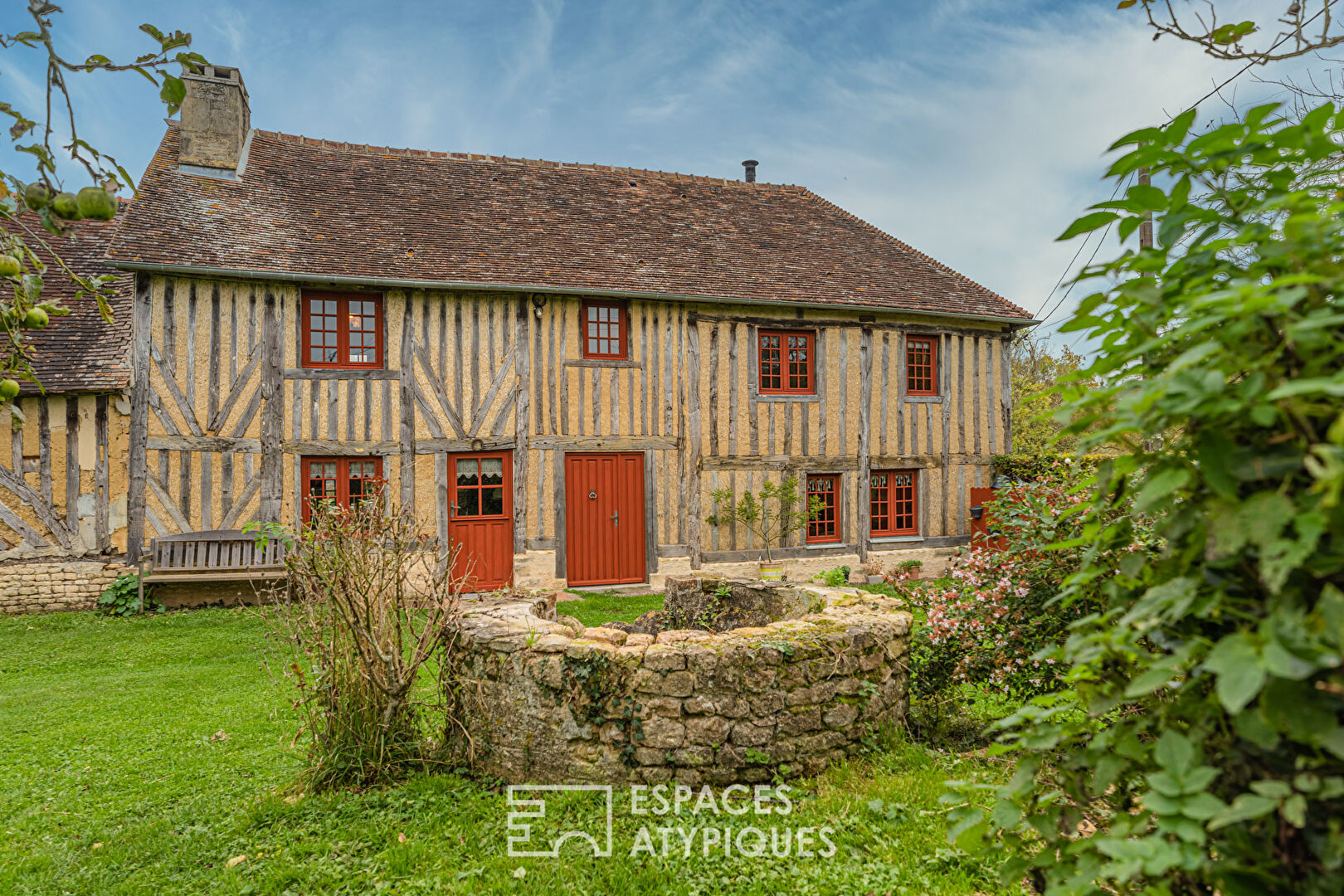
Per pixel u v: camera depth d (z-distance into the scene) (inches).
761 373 439.5
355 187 443.5
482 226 434.9
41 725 189.5
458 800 136.6
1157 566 48.6
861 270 490.0
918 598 185.9
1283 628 36.2
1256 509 37.1
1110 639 49.3
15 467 337.4
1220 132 44.2
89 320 364.5
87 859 119.6
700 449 420.8
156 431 344.2
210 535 346.9
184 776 154.4
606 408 404.2
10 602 334.0
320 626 146.3
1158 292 47.3
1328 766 37.6
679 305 418.6
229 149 416.5
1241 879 39.4
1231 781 43.8
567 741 139.1
